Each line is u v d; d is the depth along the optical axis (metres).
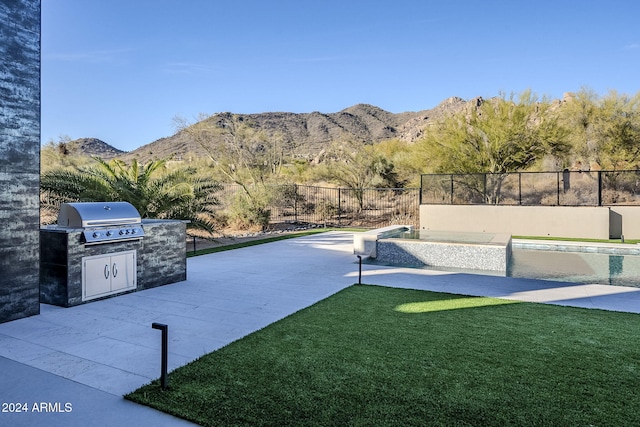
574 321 5.05
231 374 3.47
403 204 23.59
